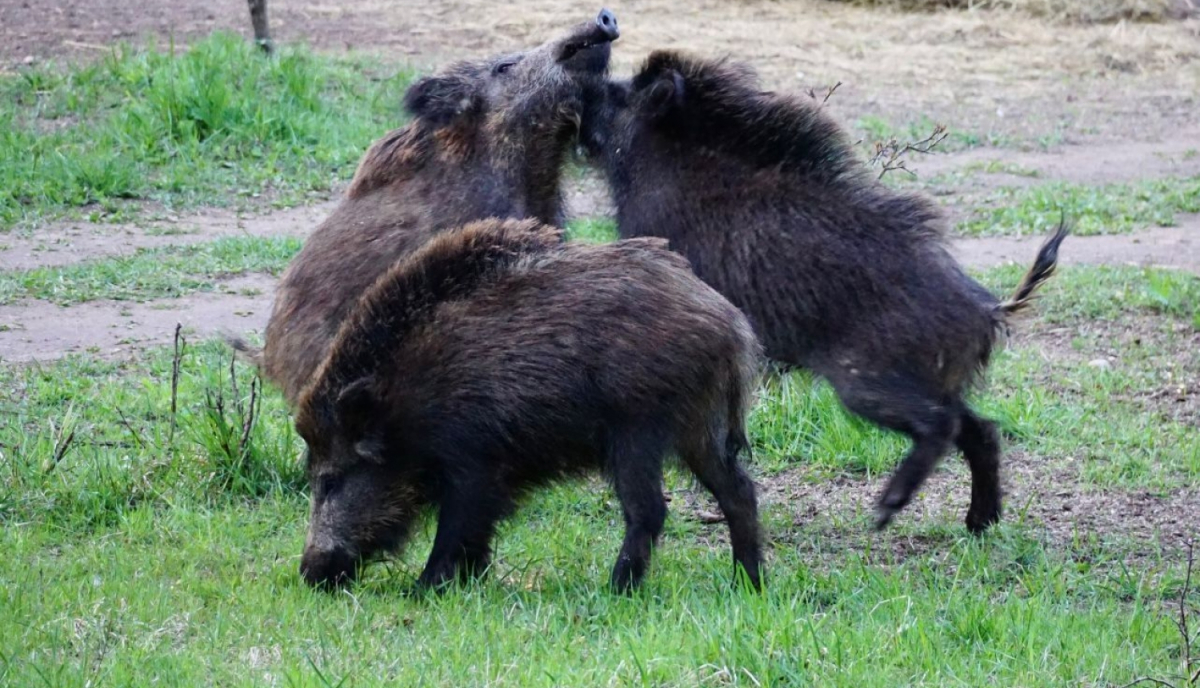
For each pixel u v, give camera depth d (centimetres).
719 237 1745
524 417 1430
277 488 1842
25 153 3416
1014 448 2053
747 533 1542
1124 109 4684
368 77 4203
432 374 1440
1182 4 5819
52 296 2644
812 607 1480
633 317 1425
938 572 1611
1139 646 1379
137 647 1302
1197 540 1744
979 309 1692
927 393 1677
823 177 1733
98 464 1806
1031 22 5681
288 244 2998
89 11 4766
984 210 3431
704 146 1784
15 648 1275
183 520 1717
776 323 1716
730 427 1512
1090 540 1733
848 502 1898
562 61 1914
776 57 4962
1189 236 3250
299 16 4962
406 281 1474
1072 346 2477
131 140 3525
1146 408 2212
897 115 4412
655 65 1855
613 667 1251
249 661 1277
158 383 2169
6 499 1736
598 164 1916
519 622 1384
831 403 2081
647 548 1463
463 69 1947
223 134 3638
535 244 1483
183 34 4550
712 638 1283
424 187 1864
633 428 1433
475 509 1463
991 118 4481
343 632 1347
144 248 2966
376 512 1485
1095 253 3089
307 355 1736
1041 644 1366
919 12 5753
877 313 1673
